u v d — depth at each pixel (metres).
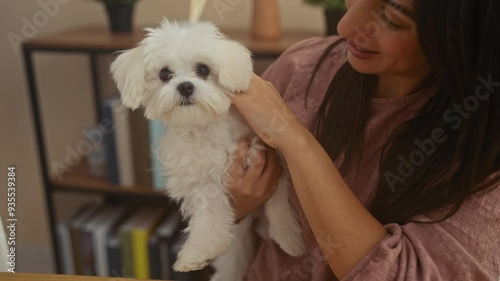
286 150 0.75
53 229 1.81
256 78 0.85
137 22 1.82
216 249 0.88
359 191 0.81
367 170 0.81
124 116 1.62
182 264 0.89
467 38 0.61
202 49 0.84
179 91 0.82
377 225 0.70
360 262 0.67
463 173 0.66
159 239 1.71
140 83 0.86
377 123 0.80
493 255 0.66
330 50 0.92
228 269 1.06
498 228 0.66
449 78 0.65
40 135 1.72
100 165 1.78
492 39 0.60
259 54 1.44
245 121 0.88
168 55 0.85
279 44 1.45
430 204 0.69
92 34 1.66
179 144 0.87
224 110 0.83
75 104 1.98
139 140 1.64
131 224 1.78
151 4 1.80
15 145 2.06
